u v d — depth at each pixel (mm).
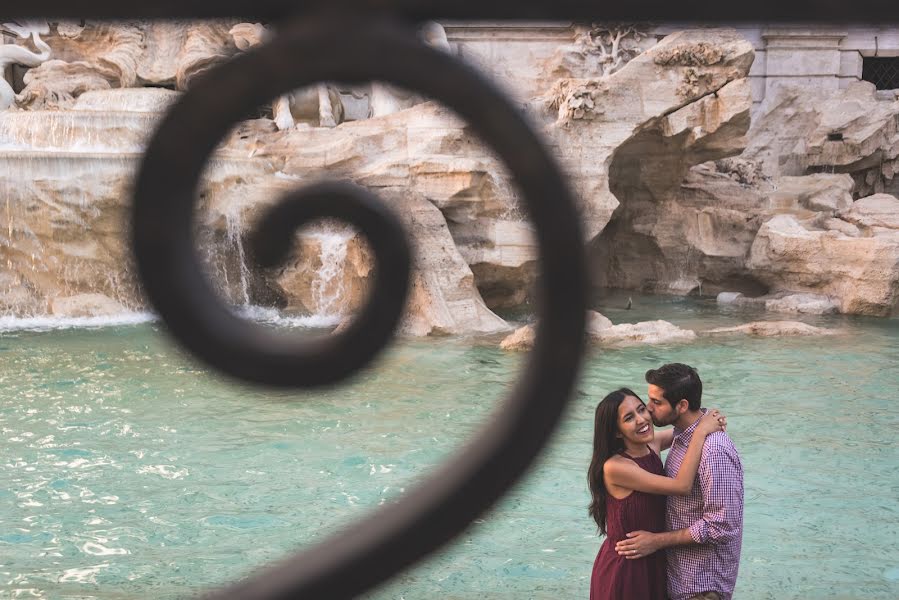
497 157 677
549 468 8227
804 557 6438
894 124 22594
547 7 701
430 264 14977
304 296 16297
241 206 16891
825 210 20078
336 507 7480
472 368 12102
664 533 4426
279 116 19312
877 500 7516
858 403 10414
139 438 9266
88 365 12391
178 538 6867
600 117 17125
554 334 694
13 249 16422
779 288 18141
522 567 6270
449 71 666
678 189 20281
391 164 16031
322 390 697
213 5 677
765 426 9555
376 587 695
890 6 716
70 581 6129
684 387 4469
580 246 683
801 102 24078
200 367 672
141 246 648
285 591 680
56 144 18375
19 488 7879
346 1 667
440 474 708
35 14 666
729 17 716
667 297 19297
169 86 22781
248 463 8523
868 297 16594
